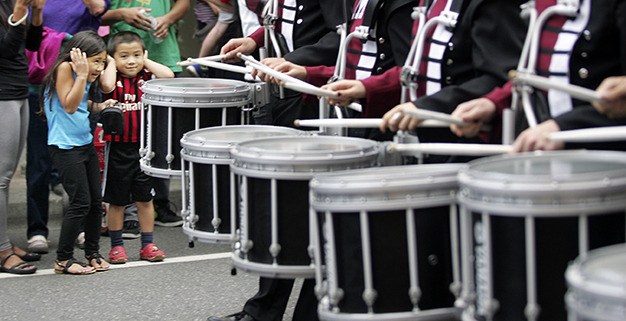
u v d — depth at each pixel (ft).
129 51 37.73
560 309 14.79
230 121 27.91
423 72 22.02
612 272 12.43
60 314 31.42
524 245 14.84
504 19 20.57
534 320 14.84
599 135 16.30
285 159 19.97
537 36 18.70
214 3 42.78
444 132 21.80
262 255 20.56
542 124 17.47
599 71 18.72
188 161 24.16
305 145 21.54
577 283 12.39
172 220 43.21
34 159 38.91
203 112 27.53
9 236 41.83
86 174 35.70
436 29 21.94
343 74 25.17
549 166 15.65
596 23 18.54
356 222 17.16
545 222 14.71
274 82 27.02
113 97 37.40
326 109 25.04
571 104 18.69
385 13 24.58
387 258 17.12
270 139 22.20
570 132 16.62
